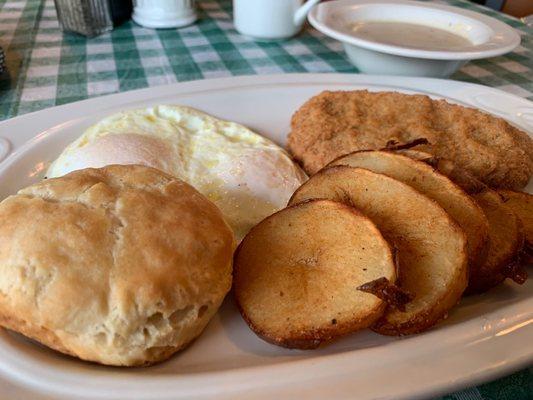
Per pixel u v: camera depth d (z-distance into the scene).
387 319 0.14
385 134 0.23
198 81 0.27
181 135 0.24
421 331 0.14
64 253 0.13
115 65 0.33
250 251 0.17
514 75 0.33
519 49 0.37
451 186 0.17
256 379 0.13
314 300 0.15
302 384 0.13
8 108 0.28
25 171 0.21
